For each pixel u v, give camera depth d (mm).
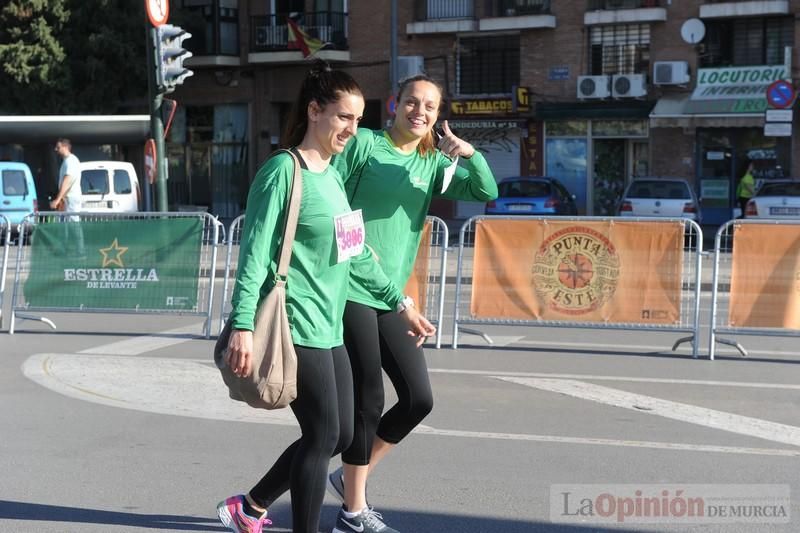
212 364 11266
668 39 36438
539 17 37500
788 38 35000
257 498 5637
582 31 37500
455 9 39281
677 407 9273
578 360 11656
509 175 39094
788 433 8375
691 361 11656
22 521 6375
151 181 20078
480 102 38750
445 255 12484
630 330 13328
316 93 5207
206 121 43031
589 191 38031
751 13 34812
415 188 5961
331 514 6523
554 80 38062
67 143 19250
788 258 11711
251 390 4984
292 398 5059
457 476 7219
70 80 36812
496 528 6230
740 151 35875
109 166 29453
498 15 38688
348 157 5848
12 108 37312
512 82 38875
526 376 10648
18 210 29578
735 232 11828
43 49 36312
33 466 7508
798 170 35000
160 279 13289
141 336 13297
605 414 9008
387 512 6496
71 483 7121
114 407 9273
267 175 5094
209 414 9008
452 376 10656
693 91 36125
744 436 8281
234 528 5660
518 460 7605
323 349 5211
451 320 13812
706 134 36219
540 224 12320
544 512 6504
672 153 36531
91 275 13469
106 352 12086
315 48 38969
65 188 18984
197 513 6531
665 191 29828
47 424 8688
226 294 13492
